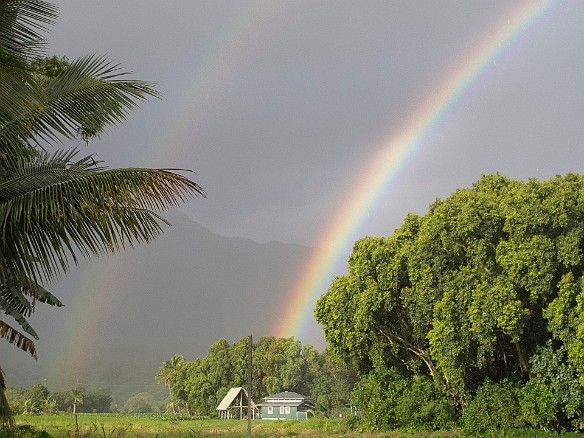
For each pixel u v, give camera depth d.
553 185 35.88
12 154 11.92
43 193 10.76
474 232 36.84
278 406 111.94
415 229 43.94
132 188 10.89
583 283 32.72
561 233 34.34
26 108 10.66
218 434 41.81
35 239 11.02
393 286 42.50
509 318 33.78
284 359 140.75
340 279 47.22
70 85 12.15
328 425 53.75
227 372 141.88
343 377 117.56
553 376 34.72
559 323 32.91
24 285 11.30
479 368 39.25
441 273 38.59
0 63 10.60
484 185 41.41
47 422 63.47
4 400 11.70
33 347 12.45
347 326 46.09
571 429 36.50
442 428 40.53
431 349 38.12
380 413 43.03
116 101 12.29
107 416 110.50
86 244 11.20
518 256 34.03
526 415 35.00
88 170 11.88
